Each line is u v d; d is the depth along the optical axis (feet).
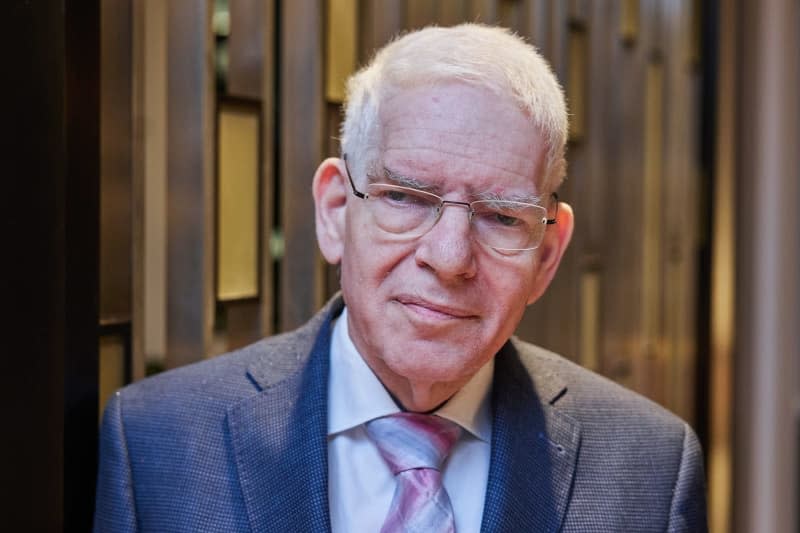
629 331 8.50
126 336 4.38
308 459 3.56
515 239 3.33
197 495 3.60
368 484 3.66
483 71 3.24
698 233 9.42
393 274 3.30
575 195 7.59
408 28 5.96
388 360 3.34
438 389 3.54
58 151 3.75
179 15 4.55
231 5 4.88
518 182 3.27
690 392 9.41
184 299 4.61
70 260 3.84
